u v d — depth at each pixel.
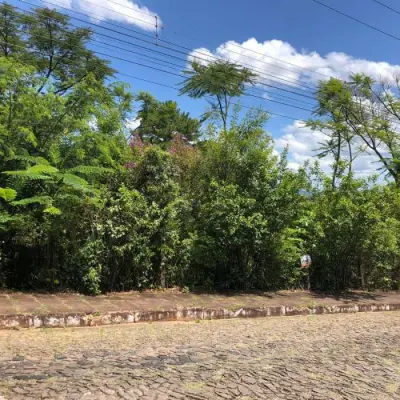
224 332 7.66
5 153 9.18
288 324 8.76
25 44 23.39
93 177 10.14
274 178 11.30
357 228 12.20
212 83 24.80
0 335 6.70
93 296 9.48
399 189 15.33
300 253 12.23
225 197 10.84
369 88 24.28
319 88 24.20
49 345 6.21
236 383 4.82
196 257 11.02
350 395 4.65
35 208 9.41
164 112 33.72
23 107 9.60
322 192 12.86
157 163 11.02
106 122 11.14
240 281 11.53
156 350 6.12
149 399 4.25
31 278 9.48
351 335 7.82
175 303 9.32
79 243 9.71
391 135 23.86
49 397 4.19
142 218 10.24
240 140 11.85
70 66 24.66
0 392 4.28
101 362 5.39
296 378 5.11
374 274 13.73
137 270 10.45
